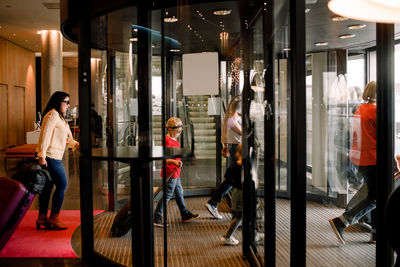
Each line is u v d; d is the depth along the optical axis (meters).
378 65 2.64
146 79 2.85
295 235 2.44
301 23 2.38
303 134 2.41
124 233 3.14
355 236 2.78
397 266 1.35
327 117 3.44
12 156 9.20
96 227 3.36
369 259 2.73
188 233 2.89
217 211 2.90
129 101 3.16
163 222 2.82
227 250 2.89
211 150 2.89
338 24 3.15
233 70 2.80
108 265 3.18
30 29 12.74
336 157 3.21
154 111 2.87
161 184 2.80
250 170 2.89
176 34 2.78
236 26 2.73
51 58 13.09
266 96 2.67
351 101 3.23
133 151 2.62
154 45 2.83
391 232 1.29
